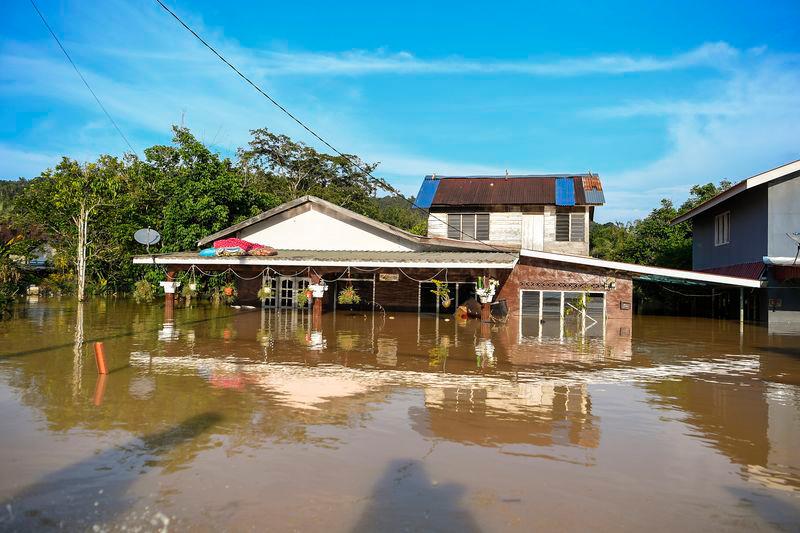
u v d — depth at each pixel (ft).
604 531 13.93
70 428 21.04
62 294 102.47
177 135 98.68
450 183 92.07
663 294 94.22
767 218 64.80
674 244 102.58
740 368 36.40
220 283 88.94
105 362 33.65
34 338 45.01
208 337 47.62
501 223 84.17
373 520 14.16
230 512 14.46
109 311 71.61
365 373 32.71
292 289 82.94
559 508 15.15
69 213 94.89
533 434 21.52
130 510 14.49
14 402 24.59
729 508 15.42
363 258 64.75
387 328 57.93
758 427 22.98
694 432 22.17
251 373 32.01
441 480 16.83
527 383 30.66
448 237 85.35
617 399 27.35
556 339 50.90
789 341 51.26
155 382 29.07
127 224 97.14
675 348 45.91
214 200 92.73
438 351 42.01
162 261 66.54
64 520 13.93
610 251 122.01
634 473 17.80
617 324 66.95
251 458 18.28
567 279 71.00
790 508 15.48
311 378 30.91
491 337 51.44
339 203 160.15
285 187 158.51
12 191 235.40
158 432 20.75
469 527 13.93
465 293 78.28
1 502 14.89
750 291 70.59
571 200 81.76
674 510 15.21
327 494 15.66
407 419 23.13
